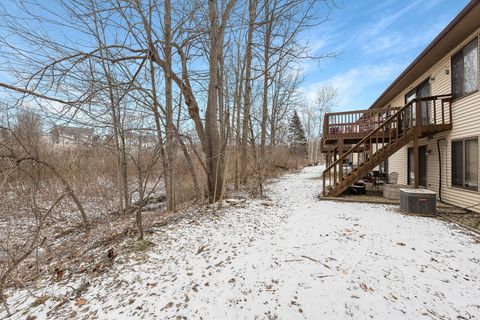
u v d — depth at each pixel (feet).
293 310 6.56
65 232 16.02
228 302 7.00
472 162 17.74
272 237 12.43
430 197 16.20
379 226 13.92
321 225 14.35
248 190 30.71
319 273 8.42
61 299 7.59
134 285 8.14
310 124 128.47
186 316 6.46
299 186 35.27
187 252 10.74
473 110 17.47
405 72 25.18
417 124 20.67
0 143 10.39
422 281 7.86
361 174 22.84
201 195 23.99
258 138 36.58
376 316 6.26
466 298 6.95
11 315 6.97
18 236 13.74
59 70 12.78
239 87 28.27
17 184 12.92
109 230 15.15
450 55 20.12
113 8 14.62
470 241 11.34
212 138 22.26
